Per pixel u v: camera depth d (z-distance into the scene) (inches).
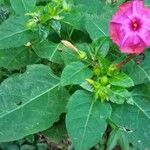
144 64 7.8
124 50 7.0
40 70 8.1
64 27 8.5
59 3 8.4
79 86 8.1
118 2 9.3
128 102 7.4
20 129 7.6
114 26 7.1
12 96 7.8
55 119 7.8
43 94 7.9
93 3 9.2
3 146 10.3
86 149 7.1
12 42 8.1
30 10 8.5
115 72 7.5
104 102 7.4
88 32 8.1
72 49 7.7
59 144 10.6
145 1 8.6
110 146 9.2
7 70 9.5
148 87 7.8
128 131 7.4
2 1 9.8
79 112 7.3
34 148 10.4
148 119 7.6
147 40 6.9
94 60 7.6
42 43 8.3
